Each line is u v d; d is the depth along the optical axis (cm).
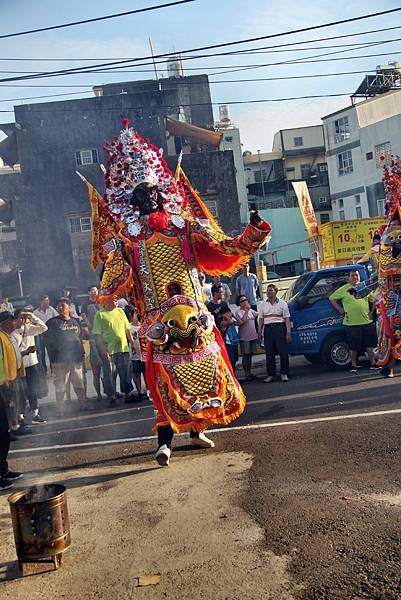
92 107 2441
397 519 408
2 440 600
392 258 858
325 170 4838
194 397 544
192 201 612
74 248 2128
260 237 537
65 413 989
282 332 1046
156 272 563
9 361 823
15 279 1997
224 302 1014
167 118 2578
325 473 513
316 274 1112
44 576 387
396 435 593
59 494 397
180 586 355
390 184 855
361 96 4075
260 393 939
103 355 1004
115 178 584
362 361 1152
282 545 390
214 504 473
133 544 418
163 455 573
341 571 351
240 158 4109
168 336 547
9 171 2564
